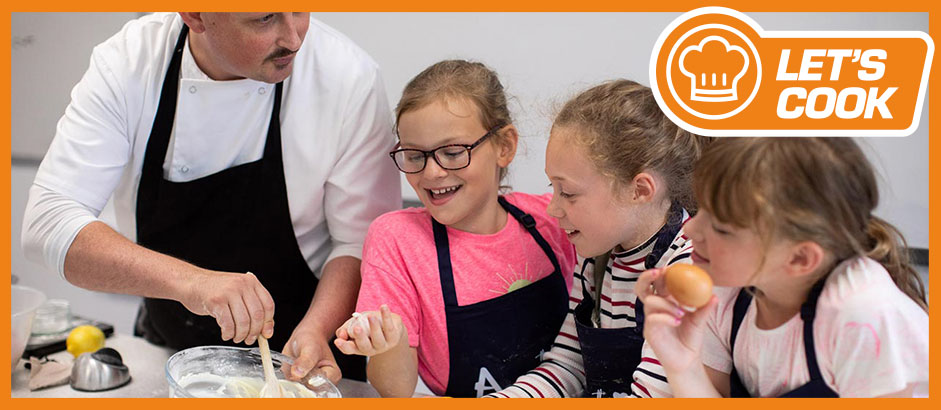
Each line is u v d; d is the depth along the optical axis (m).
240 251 1.40
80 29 2.43
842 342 0.79
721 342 0.93
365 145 1.35
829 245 0.78
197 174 1.37
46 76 2.53
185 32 1.30
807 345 0.83
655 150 1.04
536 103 1.80
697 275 0.80
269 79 1.17
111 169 1.31
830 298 0.80
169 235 1.41
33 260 1.27
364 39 2.09
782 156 0.77
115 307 2.53
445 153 1.13
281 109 1.34
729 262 0.80
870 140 1.68
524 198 1.32
